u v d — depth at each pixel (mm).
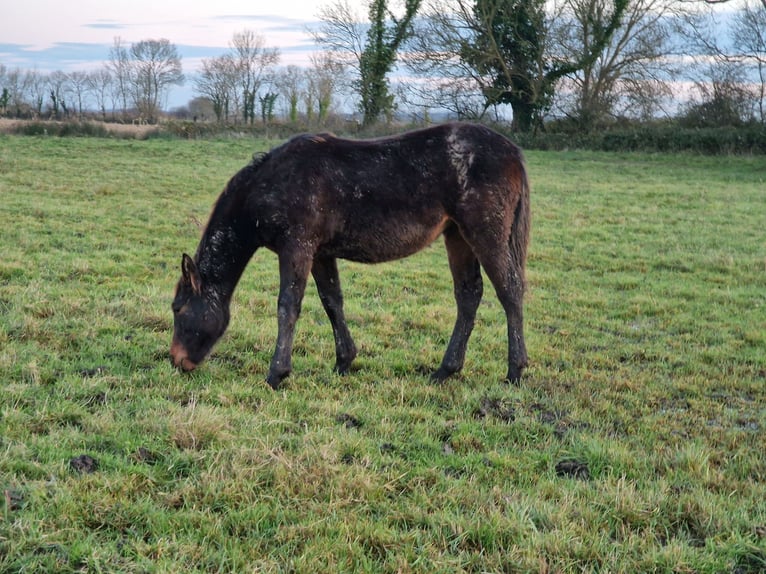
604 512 3844
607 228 14258
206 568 3170
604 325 8250
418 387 5770
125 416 4645
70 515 3402
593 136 33031
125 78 69562
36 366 5352
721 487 4242
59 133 29953
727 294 9570
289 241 5559
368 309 8297
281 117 56656
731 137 30062
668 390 6152
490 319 8086
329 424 4832
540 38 33500
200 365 5887
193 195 16281
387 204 5629
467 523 3602
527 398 5691
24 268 8578
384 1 35781
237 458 4066
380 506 3775
